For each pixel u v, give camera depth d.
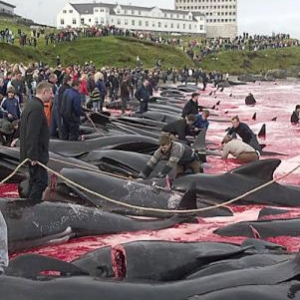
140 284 7.65
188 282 7.78
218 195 14.84
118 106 43.19
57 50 94.81
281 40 144.50
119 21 180.12
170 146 15.21
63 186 14.17
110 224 12.54
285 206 15.16
